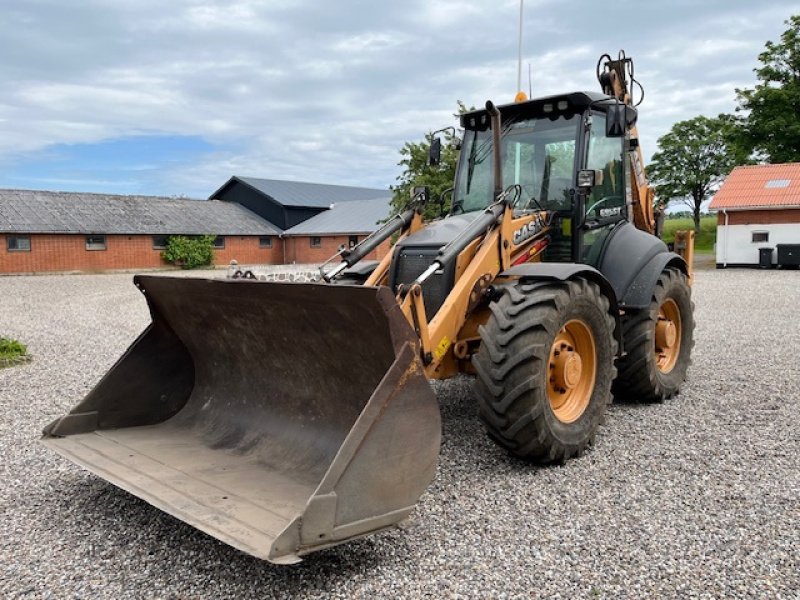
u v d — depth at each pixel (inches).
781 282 751.1
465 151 230.5
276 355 162.1
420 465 124.4
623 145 237.0
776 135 1282.0
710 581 117.6
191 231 1262.3
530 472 169.5
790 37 1270.9
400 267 192.9
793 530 136.3
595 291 182.4
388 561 126.6
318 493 111.1
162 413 182.7
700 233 1672.0
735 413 220.4
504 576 120.5
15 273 1072.2
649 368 224.2
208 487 138.5
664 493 155.6
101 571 124.7
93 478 171.9
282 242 1438.2
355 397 148.2
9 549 133.6
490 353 163.3
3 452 192.9
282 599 114.9
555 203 211.3
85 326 473.4
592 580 118.6
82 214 1171.9
